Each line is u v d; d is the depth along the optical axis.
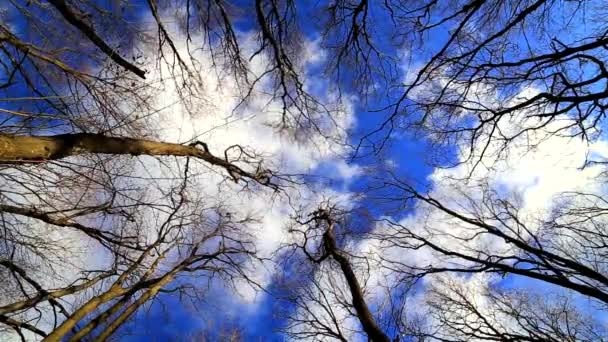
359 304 7.07
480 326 6.20
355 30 6.32
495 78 5.56
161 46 6.75
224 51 7.19
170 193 7.89
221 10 6.52
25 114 4.75
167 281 6.23
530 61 4.93
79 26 5.68
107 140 6.17
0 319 5.93
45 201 6.21
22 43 4.96
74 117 5.90
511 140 6.07
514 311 6.48
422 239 6.75
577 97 4.78
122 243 6.87
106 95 6.24
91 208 6.60
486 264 5.96
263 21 6.45
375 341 6.43
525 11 4.68
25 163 5.35
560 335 6.12
